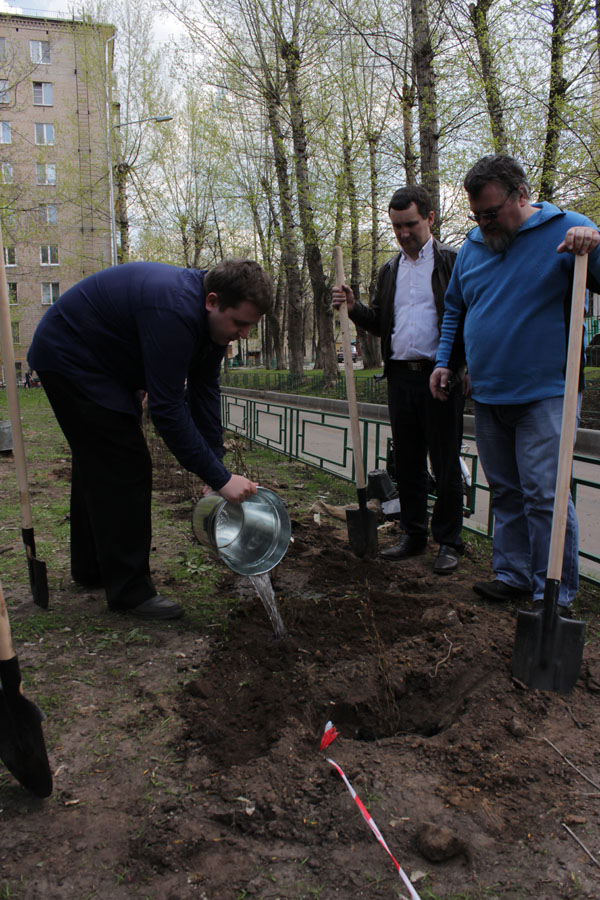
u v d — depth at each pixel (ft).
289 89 55.21
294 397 72.69
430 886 5.41
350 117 55.06
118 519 10.43
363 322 13.48
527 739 7.25
